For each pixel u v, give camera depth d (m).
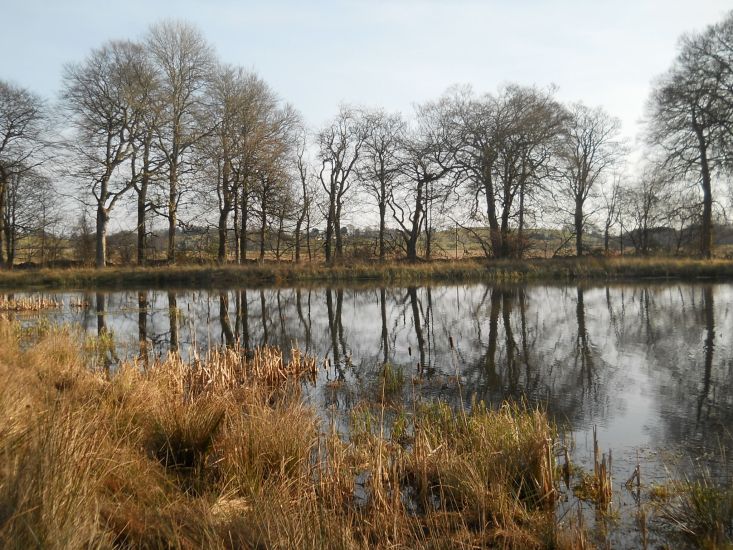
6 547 2.45
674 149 28.52
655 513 4.46
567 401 7.93
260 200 31.95
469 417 6.47
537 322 15.31
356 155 36.44
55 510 2.78
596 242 42.75
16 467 3.07
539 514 4.38
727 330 13.16
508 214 31.75
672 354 10.84
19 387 5.14
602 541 4.07
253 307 19.98
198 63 29.69
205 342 13.38
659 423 6.84
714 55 26.66
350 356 11.73
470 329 14.63
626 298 19.89
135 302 21.45
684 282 24.78
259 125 30.27
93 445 4.00
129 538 3.33
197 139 29.17
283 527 3.46
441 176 32.38
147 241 34.50
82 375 6.82
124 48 28.50
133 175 30.12
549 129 29.97
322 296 23.23
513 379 9.30
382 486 4.42
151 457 4.79
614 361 10.45
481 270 28.64
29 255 36.91
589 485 4.92
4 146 28.95
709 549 3.87
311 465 4.86
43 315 17.58
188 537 3.38
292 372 9.53
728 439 6.21
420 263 32.34
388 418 7.07
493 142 30.34
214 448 4.99
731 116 26.19
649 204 32.50
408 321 16.38
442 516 4.25
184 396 6.86
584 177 34.69
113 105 28.38
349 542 3.43
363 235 39.34
